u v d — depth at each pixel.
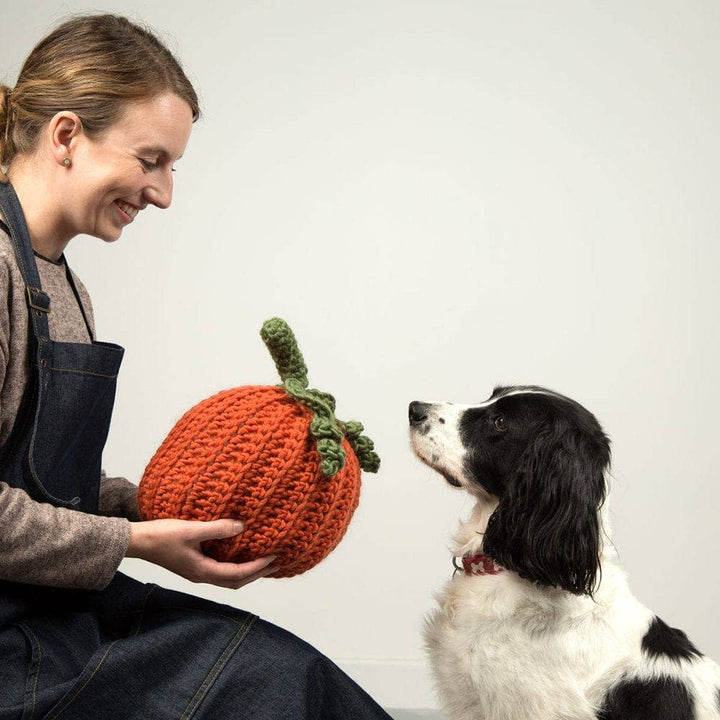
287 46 3.55
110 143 1.39
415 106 3.54
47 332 1.33
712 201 3.48
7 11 3.56
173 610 1.37
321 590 3.50
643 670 1.68
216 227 3.55
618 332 3.48
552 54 3.51
